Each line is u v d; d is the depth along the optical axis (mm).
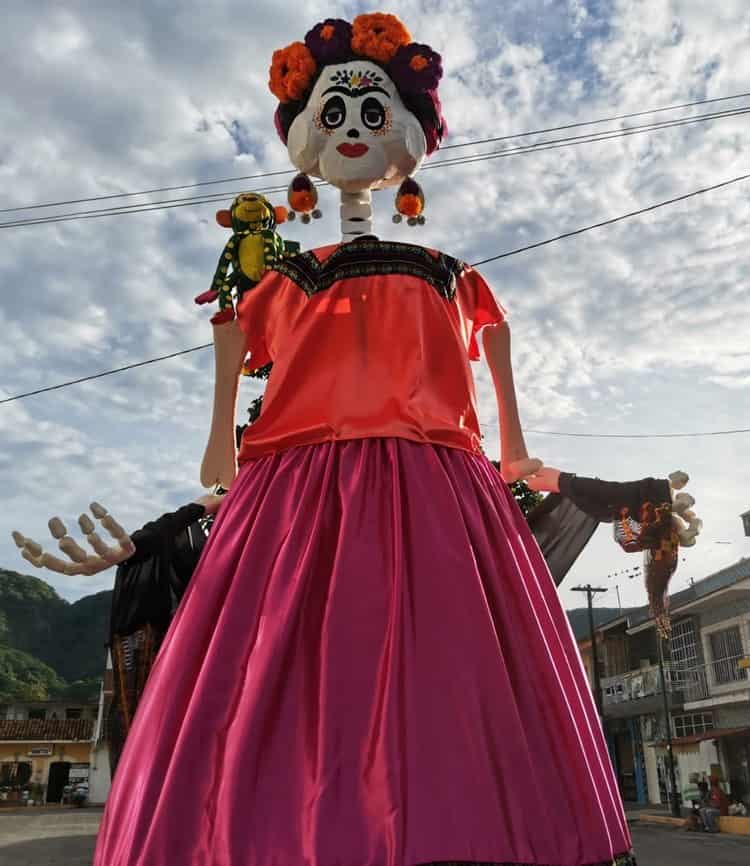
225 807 1546
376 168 2619
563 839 1632
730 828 20266
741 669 22969
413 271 2332
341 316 2258
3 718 43188
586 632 31312
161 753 1723
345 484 2018
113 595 2361
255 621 1867
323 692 1676
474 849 1510
